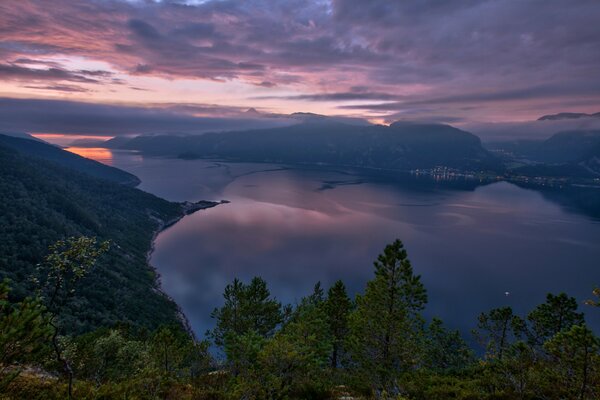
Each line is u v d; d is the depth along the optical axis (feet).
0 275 333.21
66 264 48.70
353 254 617.21
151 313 395.34
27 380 59.36
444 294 440.45
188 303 444.55
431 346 154.51
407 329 95.91
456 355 156.25
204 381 95.30
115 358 95.04
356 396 88.69
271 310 129.29
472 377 107.45
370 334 99.91
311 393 84.58
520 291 451.94
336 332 125.49
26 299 39.68
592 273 513.45
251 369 82.99
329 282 495.41
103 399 59.47
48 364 68.80
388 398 81.76
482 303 415.64
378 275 99.60
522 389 80.07
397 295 98.27
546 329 124.06
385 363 96.78
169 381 77.36
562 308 122.31
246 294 126.00
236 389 74.54
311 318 102.99
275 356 79.66
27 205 577.84
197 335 370.12
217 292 473.67
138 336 145.07
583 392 71.26
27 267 378.94
